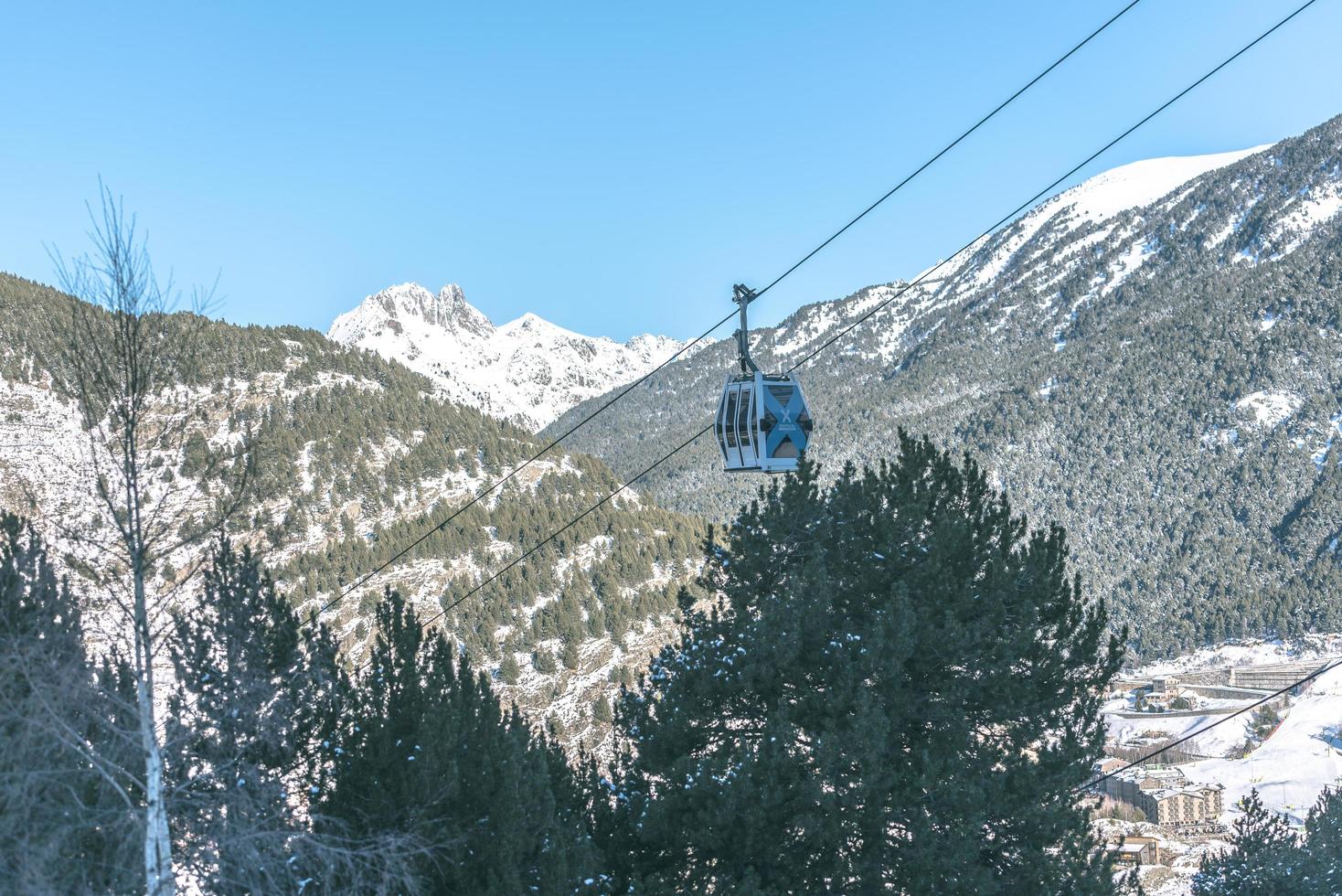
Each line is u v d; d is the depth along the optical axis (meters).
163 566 14.83
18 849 12.29
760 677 26.39
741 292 31.53
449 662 22.89
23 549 15.48
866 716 23.44
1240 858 52.59
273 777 16.69
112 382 14.06
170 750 14.77
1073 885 24.92
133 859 13.69
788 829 23.72
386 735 19.39
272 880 13.63
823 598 26.86
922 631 25.44
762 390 30.38
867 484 29.45
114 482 13.89
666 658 29.92
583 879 20.69
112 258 14.27
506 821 19.09
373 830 17.72
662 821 24.12
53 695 13.23
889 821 24.09
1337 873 51.31
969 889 22.70
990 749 26.31
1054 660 27.00
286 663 18.64
